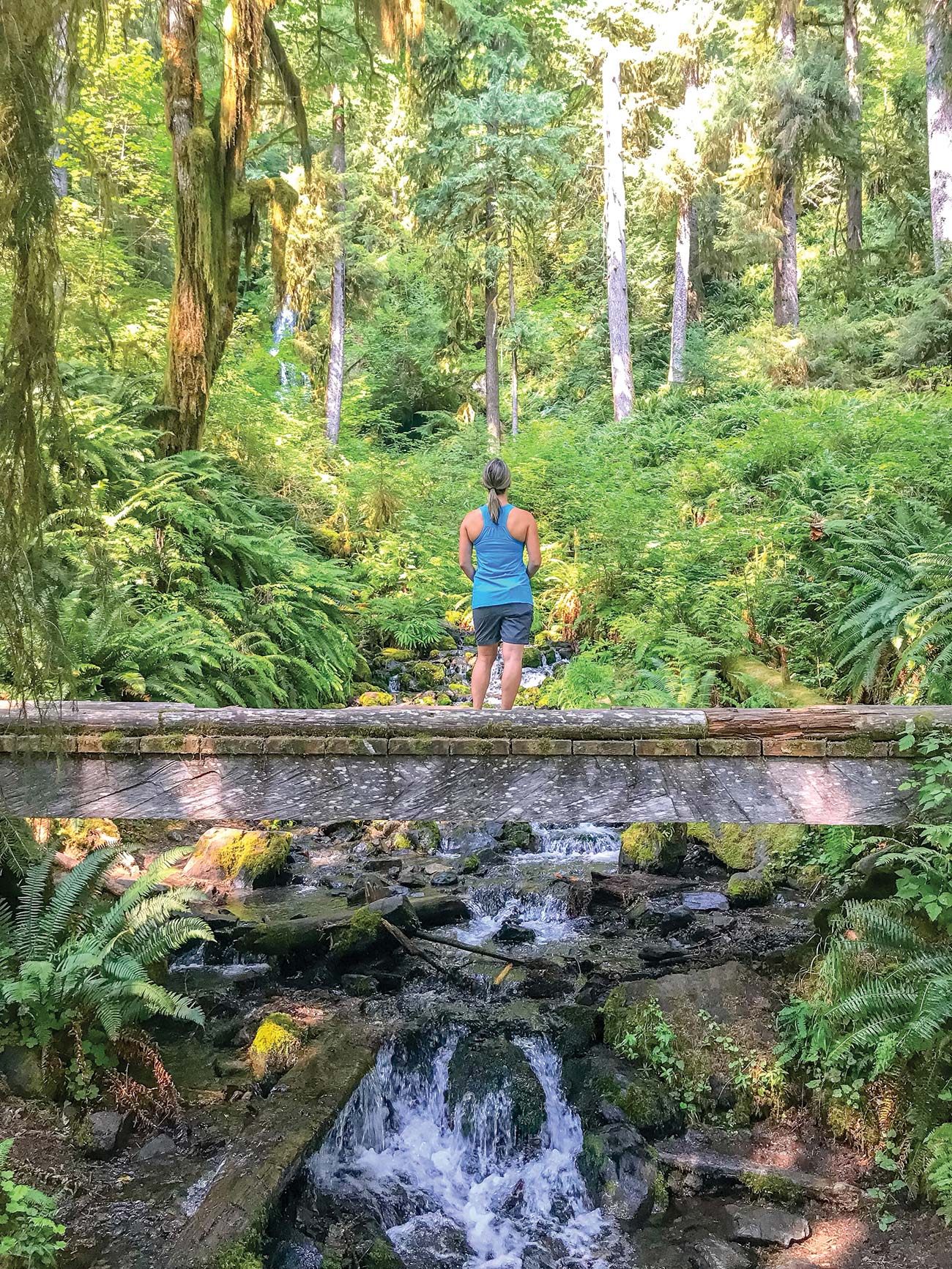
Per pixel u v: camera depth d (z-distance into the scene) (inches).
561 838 289.1
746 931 217.5
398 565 490.9
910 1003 152.3
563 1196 159.6
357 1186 160.1
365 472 572.4
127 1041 166.6
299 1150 148.4
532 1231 154.0
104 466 318.3
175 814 170.1
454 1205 160.6
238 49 372.8
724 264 970.1
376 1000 198.7
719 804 169.6
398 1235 152.3
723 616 325.4
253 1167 143.9
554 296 1130.0
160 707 177.6
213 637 314.3
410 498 569.3
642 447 585.0
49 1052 159.3
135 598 301.7
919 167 781.3
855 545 318.3
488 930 232.7
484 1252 150.3
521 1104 168.9
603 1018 187.2
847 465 397.1
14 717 167.6
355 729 169.9
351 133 870.4
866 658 276.1
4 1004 161.0
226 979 204.7
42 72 88.7
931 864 167.0
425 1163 168.4
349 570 480.1
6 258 90.7
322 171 623.2
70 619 226.4
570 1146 166.9
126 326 350.3
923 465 360.8
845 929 180.5
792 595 327.0
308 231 619.2
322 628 380.5
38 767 170.4
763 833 253.3
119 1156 149.4
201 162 367.9
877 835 203.8
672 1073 173.8
